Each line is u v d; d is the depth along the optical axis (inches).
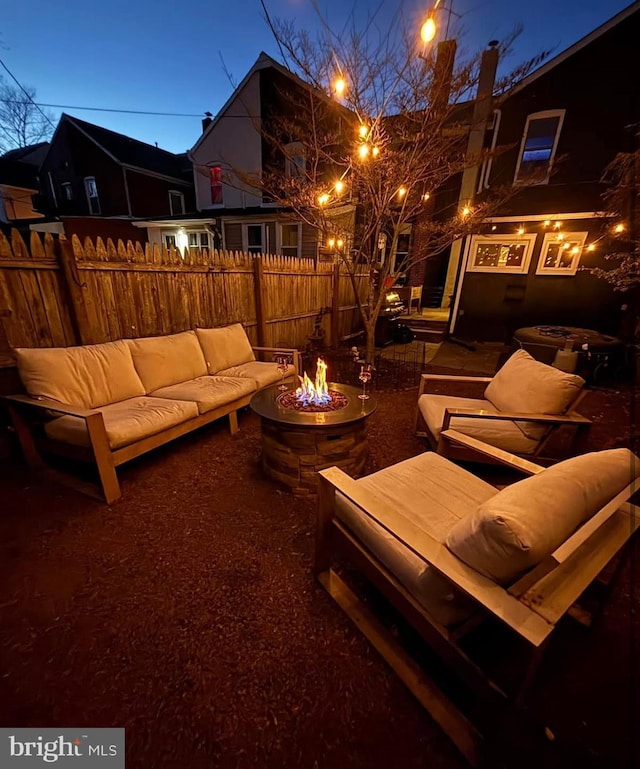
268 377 141.6
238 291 182.4
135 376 119.0
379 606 64.0
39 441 99.2
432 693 49.7
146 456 114.6
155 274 139.9
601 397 175.9
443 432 83.0
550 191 249.8
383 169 154.3
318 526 65.0
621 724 47.3
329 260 270.8
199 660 54.3
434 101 142.8
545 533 38.3
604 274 171.0
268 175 196.1
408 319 340.8
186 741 45.2
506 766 42.7
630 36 209.3
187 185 530.0
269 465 100.2
